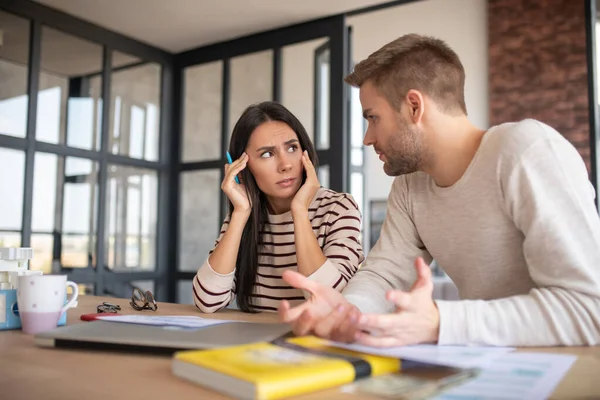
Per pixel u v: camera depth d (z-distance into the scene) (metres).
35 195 3.46
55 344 0.84
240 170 1.64
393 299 0.81
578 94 6.84
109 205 3.90
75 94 3.72
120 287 3.94
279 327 0.93
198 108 4.25
